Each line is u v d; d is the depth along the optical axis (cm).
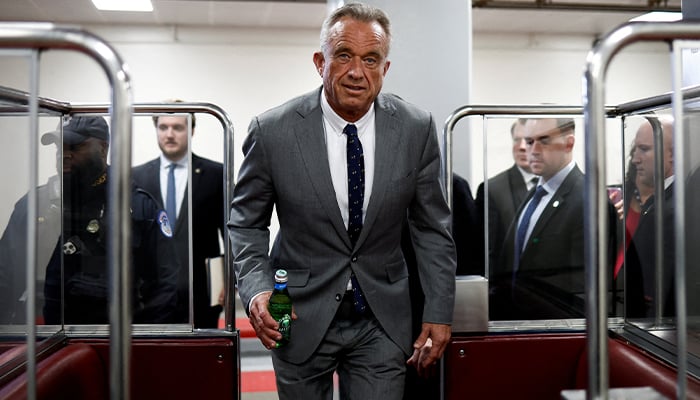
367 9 195
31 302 136
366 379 211
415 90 353
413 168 210
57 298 247
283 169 204
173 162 333
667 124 225
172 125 328
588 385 137
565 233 273
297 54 896
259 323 202
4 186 215
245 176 212
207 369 244
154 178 334
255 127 209
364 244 208
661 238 229
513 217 276
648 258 236
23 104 213
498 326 257
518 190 274
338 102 195
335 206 204
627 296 249
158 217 277
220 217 343
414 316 263
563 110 245
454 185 280
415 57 351
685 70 235
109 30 862
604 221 132
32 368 137
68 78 853
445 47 352
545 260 274
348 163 205
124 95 127
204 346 244
